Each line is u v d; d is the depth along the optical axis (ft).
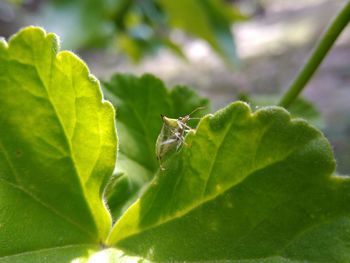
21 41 0.25
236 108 0.25
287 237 0.24
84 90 0.26
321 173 0.23
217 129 0.25
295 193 0.24
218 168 0.25
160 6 0.94
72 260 0.26
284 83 2.12
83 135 0.27
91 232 0.27
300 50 2.55
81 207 0.27
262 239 0.24
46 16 0.77
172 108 0.38
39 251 0.27
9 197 0.27
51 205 0.27
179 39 3.30
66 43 0.77
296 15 3.57
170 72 2.60
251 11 4.02
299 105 0.53
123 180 0.32
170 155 0.30
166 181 0.27
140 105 0.38
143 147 0.36
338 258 0.23
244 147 0.25
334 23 0.39
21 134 0.27
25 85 0.26
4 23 1.94
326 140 0.23
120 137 0.36
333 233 0.23
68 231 0.27
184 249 0.26
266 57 2.58
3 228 0.26
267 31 3.33
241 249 0.25
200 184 0.26
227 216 0.25
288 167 0.24
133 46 1.00
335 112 1.57
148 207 0.27
